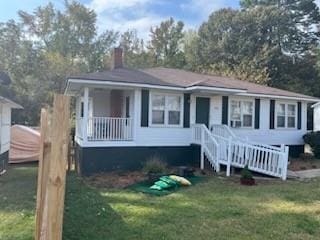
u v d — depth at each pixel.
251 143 14.82
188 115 16.45
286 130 19.95
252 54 40.19
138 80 14.97
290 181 12.70
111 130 14.73
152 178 12.48
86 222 7.36
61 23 44.69
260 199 9.66
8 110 17.22
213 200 9.52
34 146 18.75
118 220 7.54
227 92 16.36
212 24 45.03
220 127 16.77
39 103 32.19
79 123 16.30
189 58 46.69
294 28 44.72
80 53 44.56
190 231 6.84
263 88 19.95
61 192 3.08
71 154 18.16
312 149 20.00
